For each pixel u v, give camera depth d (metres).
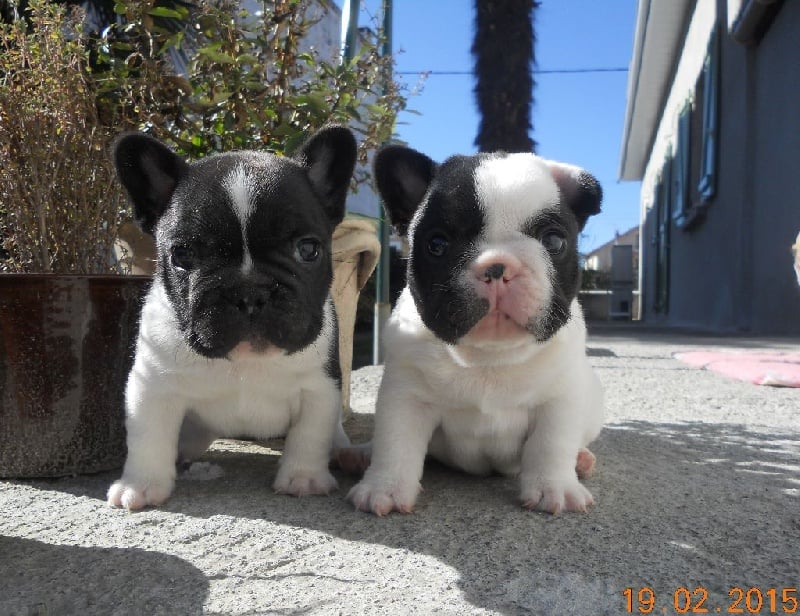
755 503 0.40
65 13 0.60
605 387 0.88
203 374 0.40
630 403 0.76
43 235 0.48
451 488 0.43
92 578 0.29
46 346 0.43
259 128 0.57
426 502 0.40
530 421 0.42
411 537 0.34
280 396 0.42
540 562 0.32
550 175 0.39
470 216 0.36
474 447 0.44
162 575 0.30
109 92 0.56
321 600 0.28
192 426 0.46
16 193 0.48
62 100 0.48
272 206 0.37
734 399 0.79
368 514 0.38
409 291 0.41
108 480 0.44
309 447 0.43
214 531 0.35
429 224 0.37
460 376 0.40
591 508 0.39
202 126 0.59
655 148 4.19
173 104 0.55
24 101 0.47
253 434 0.45
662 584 0.30
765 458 0.51
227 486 0.43
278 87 0.59
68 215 0.50
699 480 0.45
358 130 0.61
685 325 2.95
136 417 0.40
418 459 0.41
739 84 2.10
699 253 2.75
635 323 3.75
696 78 2.78
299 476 0.42
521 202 0.36
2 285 0.42
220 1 0.58
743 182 2.04
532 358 0.39
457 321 0.36
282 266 0.37
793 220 1.64
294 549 0.33
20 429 0.43
